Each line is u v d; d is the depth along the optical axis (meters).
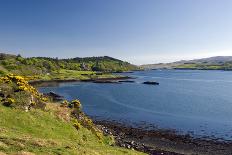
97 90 166.00
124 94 148.38
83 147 34.84
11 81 48.69
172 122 81.88
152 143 61.34
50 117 45.06
